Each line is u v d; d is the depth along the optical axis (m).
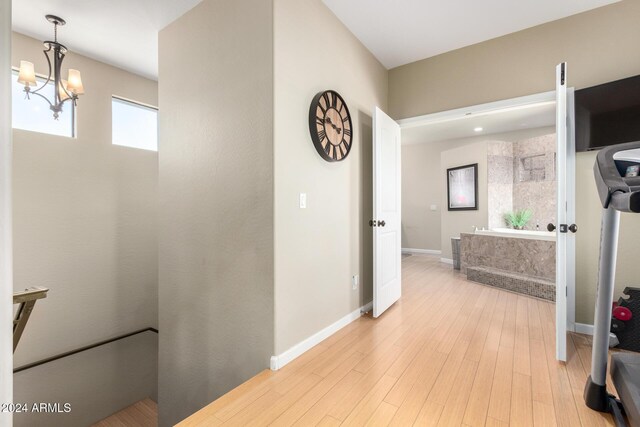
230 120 2.27
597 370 1.59
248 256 2.17
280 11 2.06
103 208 3.52
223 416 1.57
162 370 2.86
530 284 3.68
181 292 2.68
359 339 2.46
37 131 3.06
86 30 2.88
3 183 0.75
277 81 2.03
